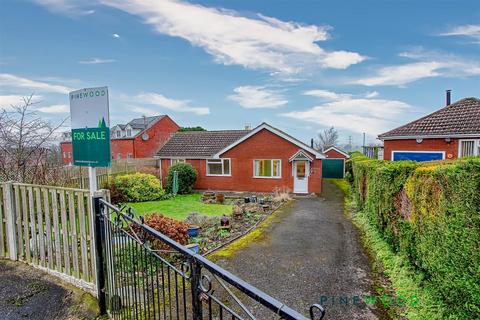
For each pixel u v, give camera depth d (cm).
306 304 383
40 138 774
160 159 1889
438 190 352
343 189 1745
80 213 340
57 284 361
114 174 1548
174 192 1574
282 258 556
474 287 283
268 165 1645
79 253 371
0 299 331
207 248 626
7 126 726
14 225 429
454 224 314
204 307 369
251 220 930
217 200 1373
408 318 338
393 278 443
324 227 812
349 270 493
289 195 1526
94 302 323
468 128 1195
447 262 329
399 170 523
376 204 695
